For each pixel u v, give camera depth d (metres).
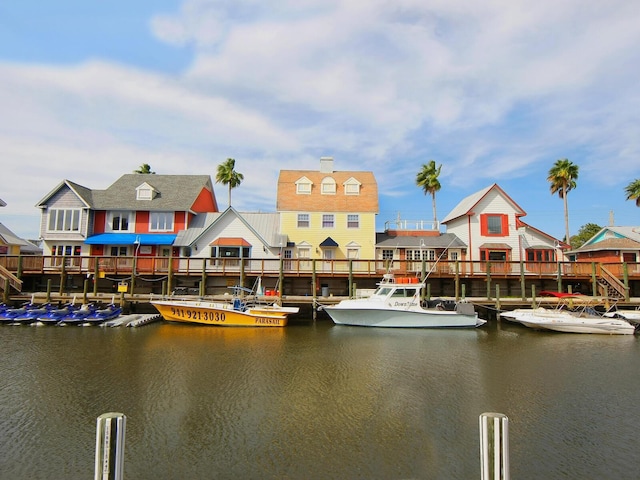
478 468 7.25
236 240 31.03
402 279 23.33
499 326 23.06
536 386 11.98
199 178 36.75
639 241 36.25
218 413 9.58
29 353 15.10
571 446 8.22
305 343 17.59
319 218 32.75
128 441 8.11
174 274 26.78
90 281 29.06
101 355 14.88
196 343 17.27
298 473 7.06
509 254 32.97
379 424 9.09
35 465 7.22
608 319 21.17
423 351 16.42
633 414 9.89
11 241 38.81
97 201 32.44
